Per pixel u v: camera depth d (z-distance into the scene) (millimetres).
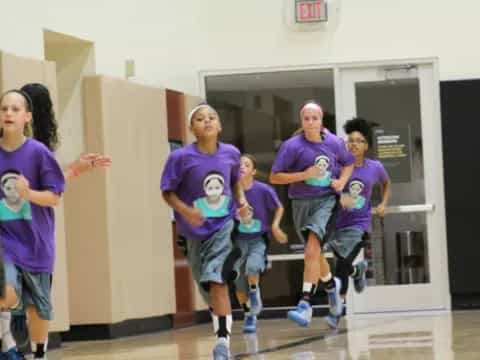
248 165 13711
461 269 16359
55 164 7586
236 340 11758
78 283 13242
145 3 15398
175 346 11359
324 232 11695
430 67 16516
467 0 16781
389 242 16516
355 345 10211
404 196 16516
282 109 16484
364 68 16547
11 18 12188
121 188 13609
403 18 16859
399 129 16531
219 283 8555
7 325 8656
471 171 16422
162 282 14562
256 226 13656
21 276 7555
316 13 16781
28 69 11555
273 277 16328
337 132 16391
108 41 14391
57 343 12000
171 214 14969
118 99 13680
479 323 12891
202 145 8758
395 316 15438
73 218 13266
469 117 16422
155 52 15562
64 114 13484
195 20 16641
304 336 11875
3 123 7480
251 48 16922
